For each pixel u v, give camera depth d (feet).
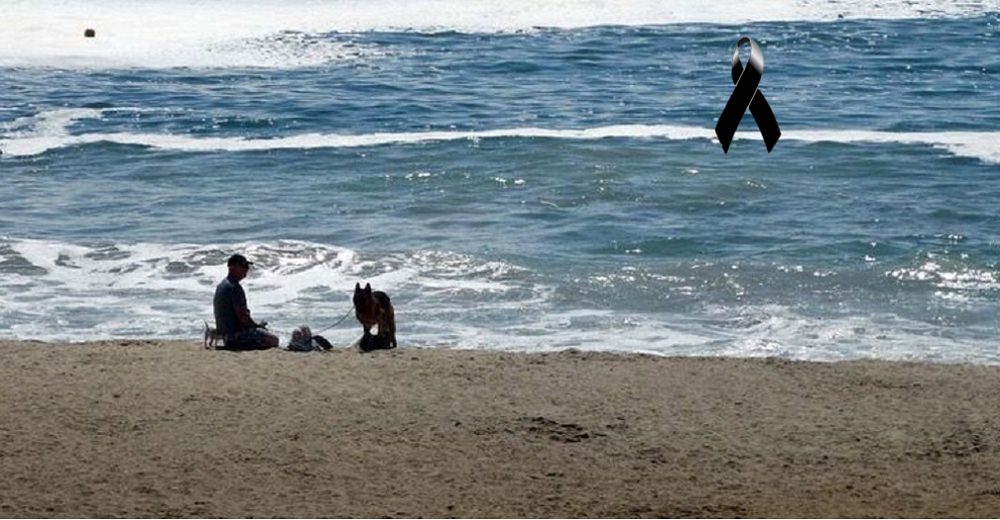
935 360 71.61
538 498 43.60
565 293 85.97
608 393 55.31
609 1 249.96
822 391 56.39
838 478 45.75
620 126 152.15
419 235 102.73
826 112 163.84
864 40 219.61
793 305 84.02
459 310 81.92
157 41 210.18
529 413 52.08
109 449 47.42
